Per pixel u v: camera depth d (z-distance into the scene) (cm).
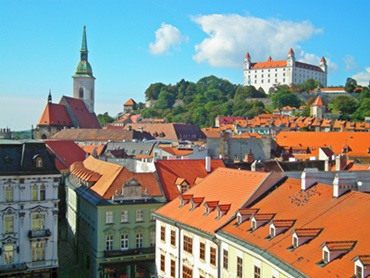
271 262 4234
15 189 7156
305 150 15112
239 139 13888
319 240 4159
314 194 5053
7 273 7050
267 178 5725
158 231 6856
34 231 7300
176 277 6331
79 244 9056
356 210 4297
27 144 7362
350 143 15012
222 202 6000
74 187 9550
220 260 5306
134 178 8019
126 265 7706
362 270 3366
